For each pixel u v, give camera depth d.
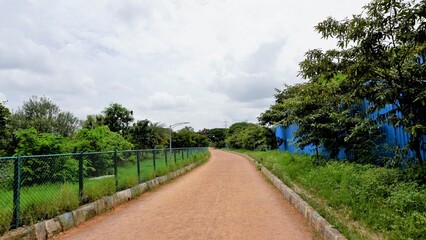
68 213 7.16
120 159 11.09
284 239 5.75
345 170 9.45
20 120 36.97
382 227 5.18
